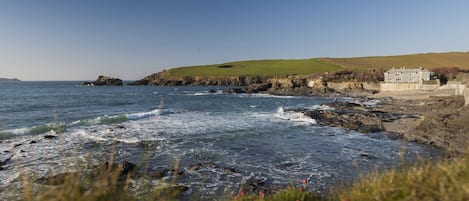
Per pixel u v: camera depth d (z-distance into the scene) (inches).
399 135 1150.3
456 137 976.9
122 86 6811.0
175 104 2615.7
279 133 1205.1
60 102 2684.5
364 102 2778.1
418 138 1039.6
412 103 2472.9
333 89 4434.1
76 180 148.9
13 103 2507.4
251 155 871.1
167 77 7052.2
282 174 705.6
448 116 1213.1
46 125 1253.1
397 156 850.1
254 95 3868.1
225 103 2721.5
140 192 188.7
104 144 932.0
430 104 2078.0
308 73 6013.8
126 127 1282.0
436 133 1039.6
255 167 756.6
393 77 4542.3
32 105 2342.5
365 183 209.9
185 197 554.6
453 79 4239.7
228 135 1138.7
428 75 4276.6
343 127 1341.0
